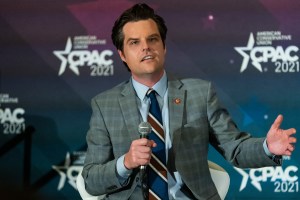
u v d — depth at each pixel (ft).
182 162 19.19
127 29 19.36
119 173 18.43
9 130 35.47
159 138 19.26
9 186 35.70
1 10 35.50
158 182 18.90
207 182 19.57
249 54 34.37
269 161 18.51
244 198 34.58
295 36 34.12
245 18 34.35
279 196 34.37
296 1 34.01
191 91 20.20
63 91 35.29
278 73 34.30
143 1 34.81
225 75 34.50
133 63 19.35
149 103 19.90
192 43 34.60
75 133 35.37
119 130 19.74
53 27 35.19
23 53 35.37
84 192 21.36
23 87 35.45
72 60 35.17
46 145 35.47
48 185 35.45
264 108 34.45
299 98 34.19
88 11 35.06
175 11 34.63
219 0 34.45
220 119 19.99
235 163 19.53
